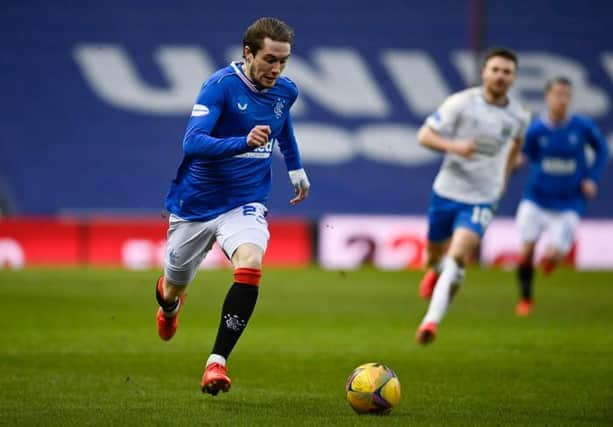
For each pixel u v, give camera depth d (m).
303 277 72.06
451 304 56.34
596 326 46.41
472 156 39.34
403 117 93.81
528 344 39.91
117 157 91.69
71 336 40.59
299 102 93.25
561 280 72.62
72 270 74.38
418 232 83.25
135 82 93.38
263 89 25.88
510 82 39.00
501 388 29.31
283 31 24.66
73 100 92.62
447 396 27.83
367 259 83.06
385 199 91.19
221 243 26.05
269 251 83.50
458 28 96.31
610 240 84.44
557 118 54.81
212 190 26.14
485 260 83.38
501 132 39.47
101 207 90.69
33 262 81.31
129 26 94.44
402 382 30.47
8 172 90.62
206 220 26.36
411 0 96.62
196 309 51.84
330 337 42.03
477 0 96.12
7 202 90.00
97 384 29.27
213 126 25.11
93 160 91.50
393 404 24.34
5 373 31.16
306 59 94.56
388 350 38.09
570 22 97.31
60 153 91.38
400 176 92.00
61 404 25.86
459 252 37.84
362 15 95.94
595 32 97.38
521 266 52.59
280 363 34.50
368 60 94.94
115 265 80.69
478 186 39.50
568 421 24.11
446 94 95.06
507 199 89.94
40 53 93.31
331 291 62.56
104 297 56.12
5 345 37.69
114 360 34.34
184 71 93.88
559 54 96.94
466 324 47.25
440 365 34.22
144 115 92.75
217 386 23.91
